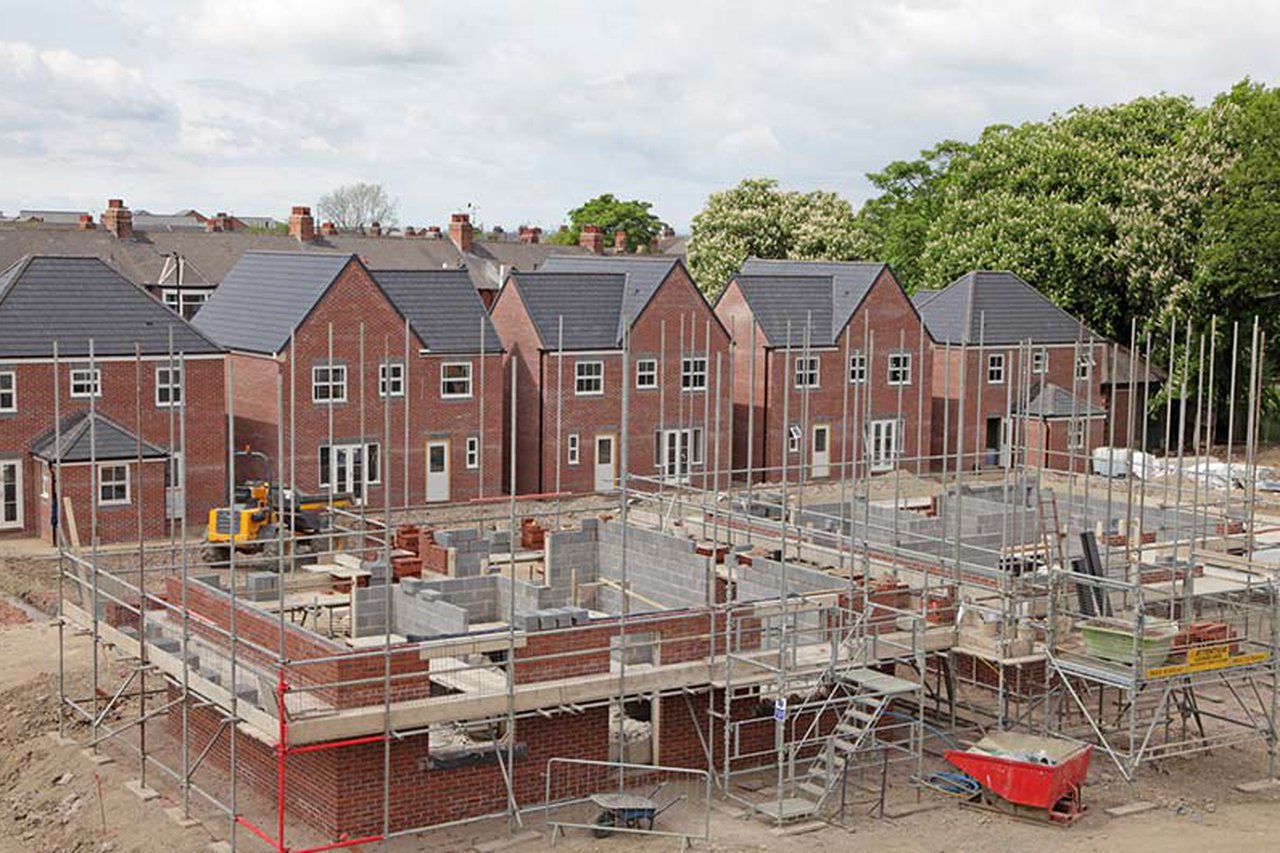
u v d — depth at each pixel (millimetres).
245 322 52281
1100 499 44125
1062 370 65750
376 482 51938
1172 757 28812
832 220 91875
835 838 24625
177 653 26812
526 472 55875
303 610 30000
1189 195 68188
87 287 47906
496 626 27828
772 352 58969
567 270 61906
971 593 30672
